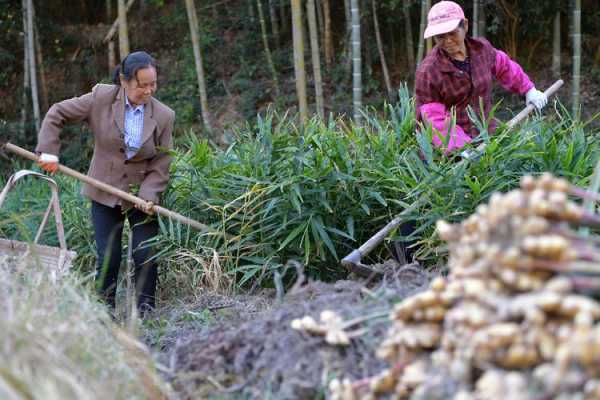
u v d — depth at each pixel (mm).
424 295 2389
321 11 12383
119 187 5008
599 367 1995
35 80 12320
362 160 5141
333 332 2855
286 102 11602
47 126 4906
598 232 3578
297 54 9367
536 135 4844
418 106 5059
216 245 5262
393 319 2592
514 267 2162
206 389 3033
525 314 2146
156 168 5039
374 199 5156
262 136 5285
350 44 11492
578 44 9156
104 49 13844
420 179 4824
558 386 2025
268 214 5258
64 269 4551
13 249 4844
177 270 5379
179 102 12422
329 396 2732
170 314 4691
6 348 2494
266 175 5227
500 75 5262
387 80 11203
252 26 13055
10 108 13398
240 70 12422
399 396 2441
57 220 4836
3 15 13852
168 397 2992
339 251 5262
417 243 4645
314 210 5086
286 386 2791
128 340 3162
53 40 13945
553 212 2203
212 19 13398
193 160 5676
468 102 5027
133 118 4949
